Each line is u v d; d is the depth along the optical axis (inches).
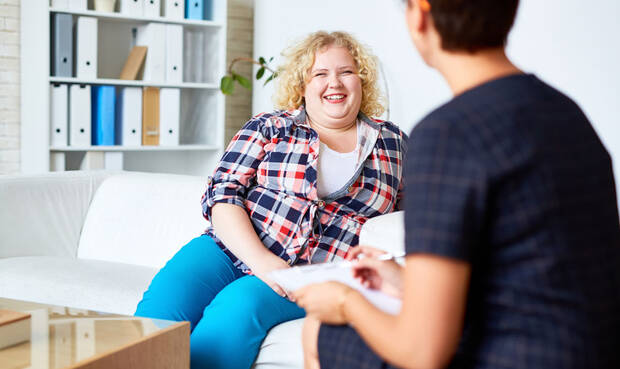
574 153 34.8
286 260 76.0
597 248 34.8
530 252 33.5
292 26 175.5
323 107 78.4
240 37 196.2
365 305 37.3
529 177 33.2
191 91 175.8
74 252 109.3
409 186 34.3
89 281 88.3
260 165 79.2
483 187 32.8
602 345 33.9
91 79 156.8
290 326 70.9
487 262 34.9
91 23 155.9
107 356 53.7
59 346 55.3
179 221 102.5
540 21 126.0
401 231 68.4
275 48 180.4
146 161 180.7
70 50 154.3
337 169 78.1
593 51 117.9
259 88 185.5
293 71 81.6
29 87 159.5
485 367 34.7
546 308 33.6
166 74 167.3
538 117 34.3
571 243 33.7
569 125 35.3
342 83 78.0
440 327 32.9
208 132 176.2
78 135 156.5
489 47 36.5
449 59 37.2
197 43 173.8
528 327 33.8
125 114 162.4
